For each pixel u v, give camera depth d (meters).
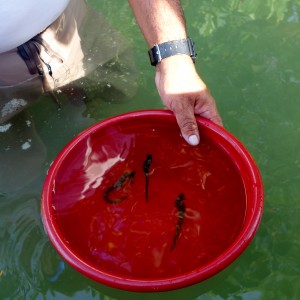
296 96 0.79
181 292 0.60
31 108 0.77
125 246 0.55
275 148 0.73
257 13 0.93
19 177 0.71
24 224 0.67
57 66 0.73
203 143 0.60
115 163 0.62
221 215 0.56
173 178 0.61
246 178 0.55
